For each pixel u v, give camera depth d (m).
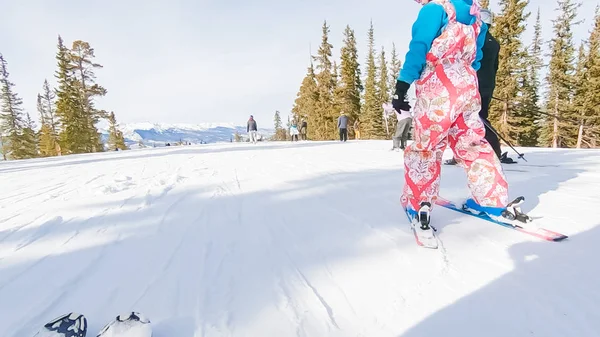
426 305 1.30
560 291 1.33
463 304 1.29
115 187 3.76
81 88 36.19
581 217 2.11
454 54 1.85
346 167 4.68
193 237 2.08
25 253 1.89
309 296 1.39
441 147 2.03
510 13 20.95
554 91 23.78
